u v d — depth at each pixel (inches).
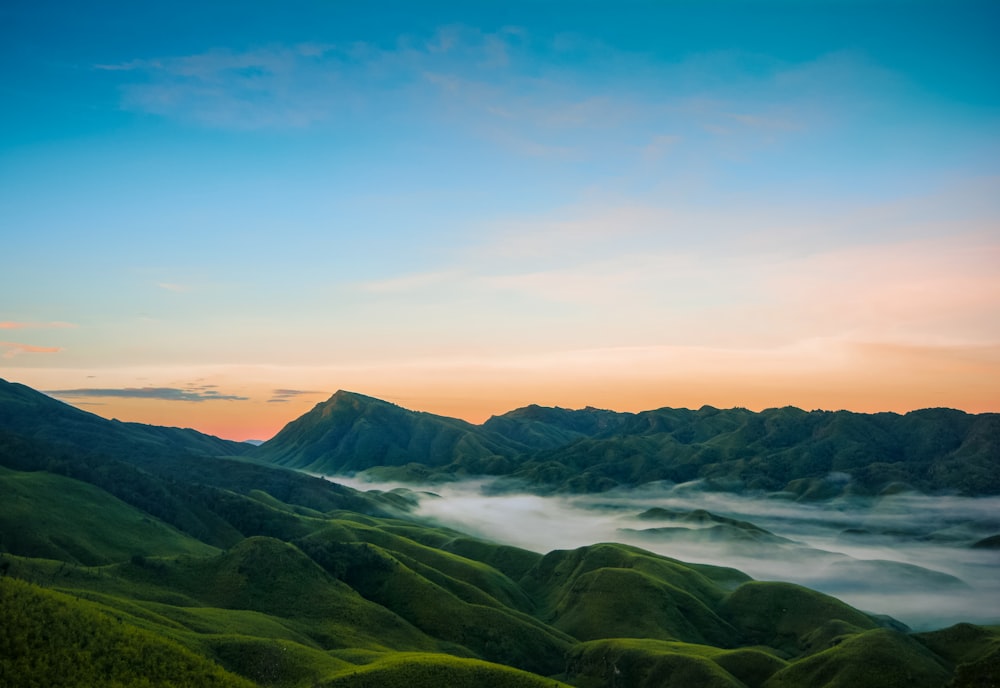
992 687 7047.2
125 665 4557.1
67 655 4345.5
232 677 5049.2
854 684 7509.8
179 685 4589.1
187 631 6259.8
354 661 6712.6
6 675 3939.5
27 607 4643.2
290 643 6505.9
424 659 6146.7
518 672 6067.9
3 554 7746.1
